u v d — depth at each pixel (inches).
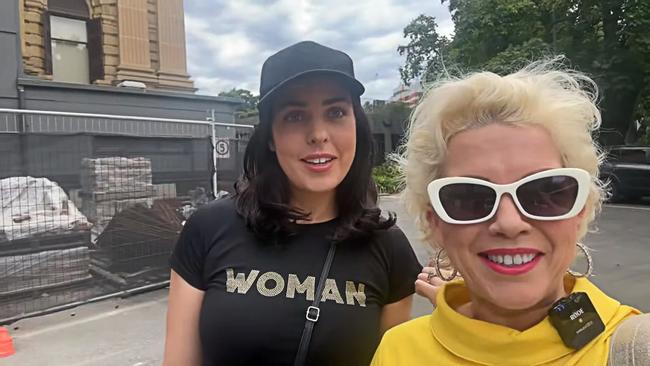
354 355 24.5
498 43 275.7
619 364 14.3
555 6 254.5
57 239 79.0
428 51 416.5
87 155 82.8
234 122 200.8
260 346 23.8
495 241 16.6
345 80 24.9
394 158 25.4
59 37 189.2
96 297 82.2
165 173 92.6
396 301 27.6
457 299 20.1
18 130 125.6
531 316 17.1
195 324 25.8
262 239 25.4
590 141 17.8
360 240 26.2
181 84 216.7
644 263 100.5
